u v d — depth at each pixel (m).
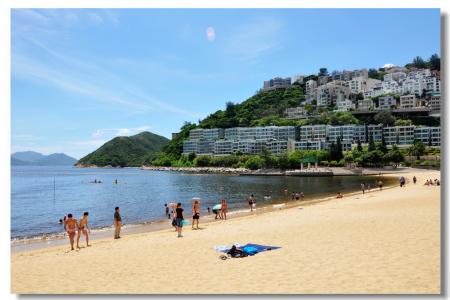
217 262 19.30
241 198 78.50
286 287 14.43
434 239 21.55
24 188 128.50
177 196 88.00
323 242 22.77
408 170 170.50
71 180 183.50
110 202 78.25
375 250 19.67
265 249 21.66
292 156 195.75
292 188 102.19
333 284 14.44
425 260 17.09
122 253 23.55
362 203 47.28
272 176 177.00
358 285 14.14
